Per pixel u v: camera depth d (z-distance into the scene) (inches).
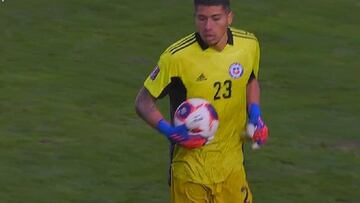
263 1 2482.8
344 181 1330.0
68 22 2271.2
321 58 2060.8
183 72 868.6
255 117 893.8
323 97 1779.0
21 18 2279.8
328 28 2297.0
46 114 1619.1
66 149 1441.9
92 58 2001.7
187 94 877.8
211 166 893.2
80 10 2361.0
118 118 1616.6
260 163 1398.9
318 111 1685.5
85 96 1737.2
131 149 1450.5
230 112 885.8
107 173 1344.7
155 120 876.0
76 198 1241.4
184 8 2404.0
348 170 1378.0
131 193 1266.0
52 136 1505.9
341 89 1835.6
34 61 1966.0
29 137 1494.8
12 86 1777.8
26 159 1392.7
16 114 1612.9
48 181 1305.4
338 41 2194.9
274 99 1754.4
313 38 2213.3
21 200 1230.3
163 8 2401.6
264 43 2167.8
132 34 2196.1
